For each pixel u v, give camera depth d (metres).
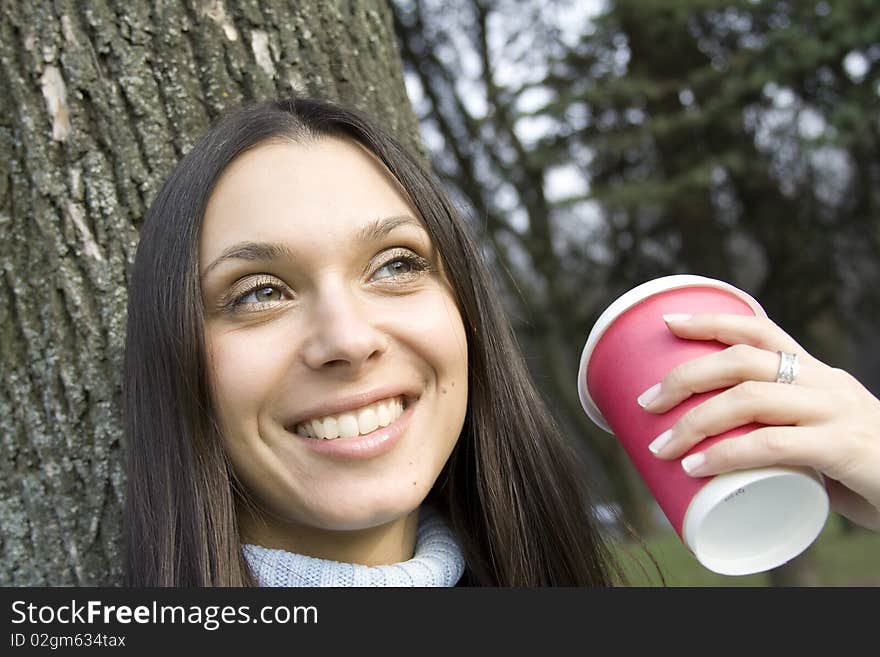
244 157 1.32
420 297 1.35
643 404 1.23
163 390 1.30
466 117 7.28
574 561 1.62
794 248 6.26
